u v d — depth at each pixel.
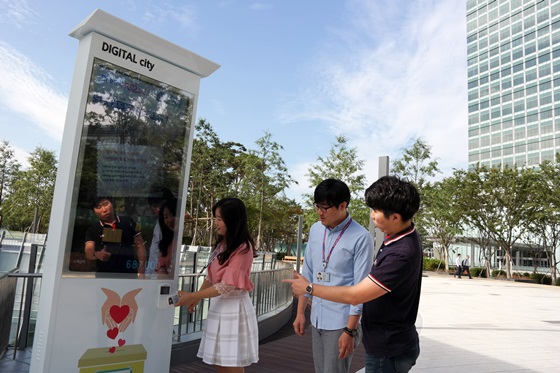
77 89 2.78
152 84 3.10
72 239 2.69
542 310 12.74
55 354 2.59
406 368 2.04
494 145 77.75
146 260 3.04
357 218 27.19
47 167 45.44
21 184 45.12
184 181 3.28
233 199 2.93
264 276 7.76
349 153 28.34
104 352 2.80
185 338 5.23
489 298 15.88
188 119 3.31
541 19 71.62
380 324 2.04
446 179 31.72
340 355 2.42
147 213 3.06
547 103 69.69
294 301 12.16
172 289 3.16
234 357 2.81
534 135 71.19
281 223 44.53
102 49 2.82
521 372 5.58
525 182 28.44
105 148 2.84
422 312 11.38
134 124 3.00
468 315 11.09
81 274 2.72
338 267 2.57
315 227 2.80
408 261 1.94
